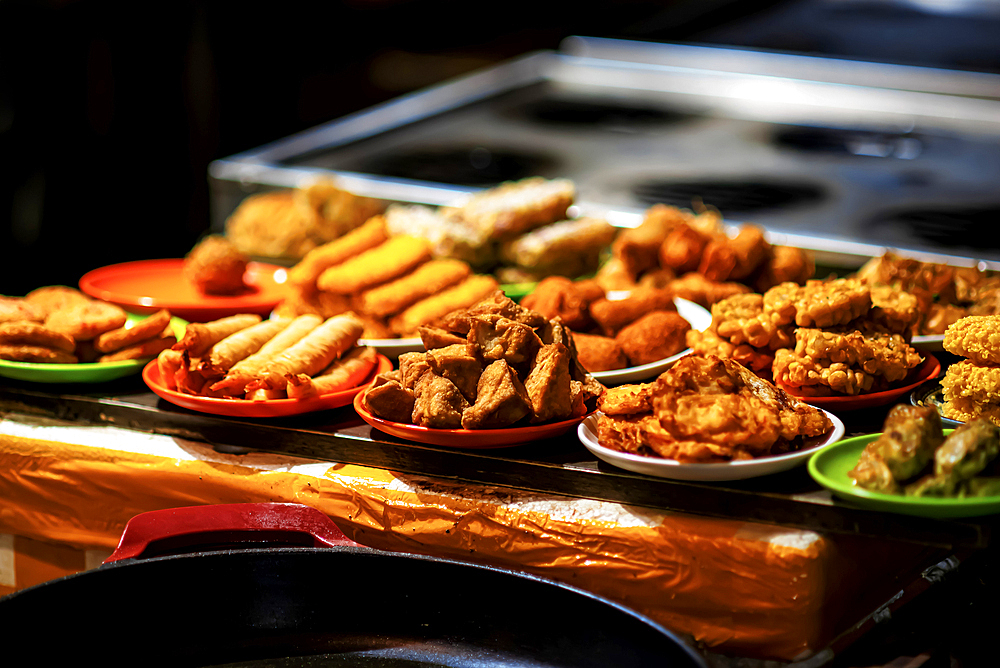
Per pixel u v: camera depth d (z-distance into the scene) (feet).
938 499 5.38
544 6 12.91
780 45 11.12
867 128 9.06
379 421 5.83
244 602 5.64
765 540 5.56
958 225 7.59
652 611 5.70
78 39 11.07
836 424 5.73
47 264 11.40
